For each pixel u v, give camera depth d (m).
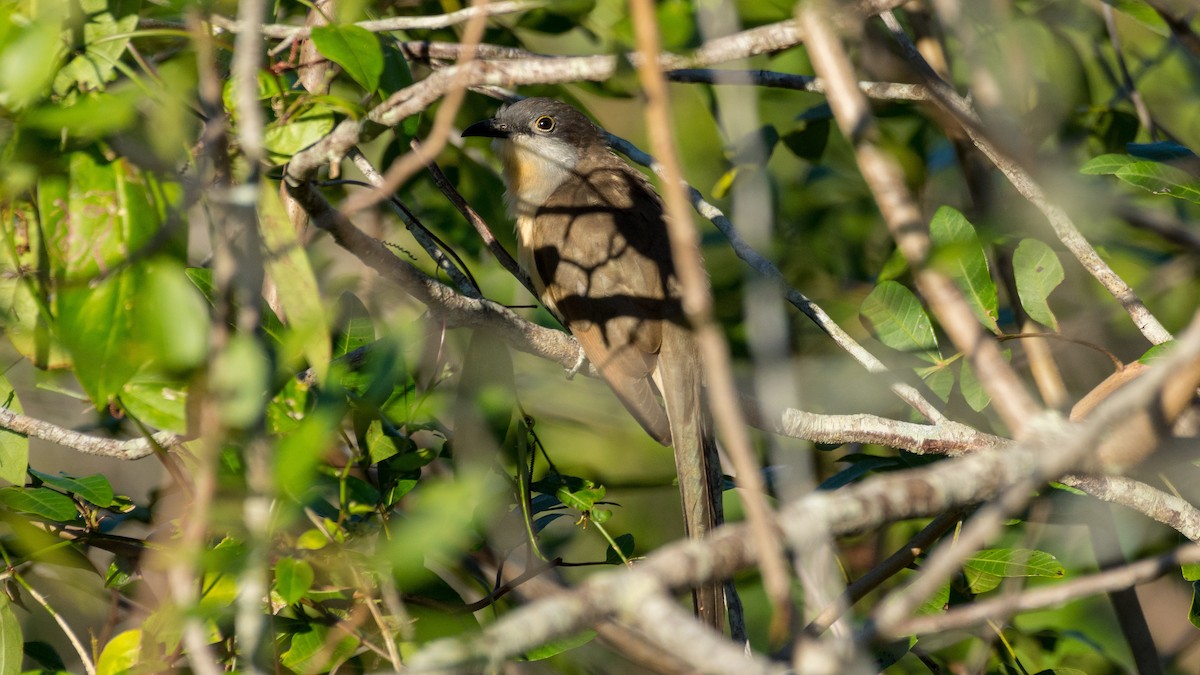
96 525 7.87
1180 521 7.29
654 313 10.60
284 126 6.81
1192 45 8.28
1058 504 9.13
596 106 14.90
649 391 10.41
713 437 10.35
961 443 7.93
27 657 8.35
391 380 7.21
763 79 9.50
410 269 7.87
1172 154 9.29
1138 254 11.00
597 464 13.06
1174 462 7.18
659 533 12.84
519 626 3.90
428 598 7.71
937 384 8.54
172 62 7.52
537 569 8.02
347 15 7.03
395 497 7.29
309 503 6.67
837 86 5.57
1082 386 11.05
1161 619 12.18
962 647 9.98
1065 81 11.38
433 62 10.07
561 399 13.15
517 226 12.11
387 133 11.41
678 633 3.80
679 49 7.22
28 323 6.51
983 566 8.08
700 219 13.08
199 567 5.43
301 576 5.80
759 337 6.69
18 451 7.43
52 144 5.77
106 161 5.73
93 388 5.50
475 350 8.54
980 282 8.30
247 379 4.70
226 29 7.10
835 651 3.75
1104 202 8.58
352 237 7.30
